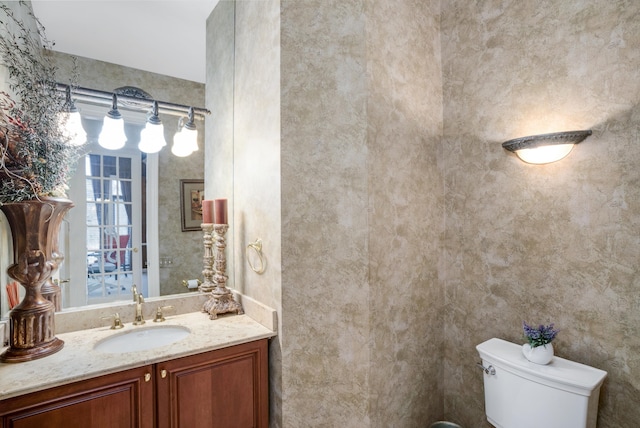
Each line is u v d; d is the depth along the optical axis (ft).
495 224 5.35
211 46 6.26
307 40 4.86
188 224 6.08
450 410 6.04
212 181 6.33
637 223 3.90
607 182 4.14
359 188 4.74
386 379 4.96
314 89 4.86
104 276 5.25
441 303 6.09
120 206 5.40
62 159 4.39
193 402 4.35
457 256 5.93
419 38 5.76
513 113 5.12
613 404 4.08
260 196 5.31
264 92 5.16
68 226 4.93
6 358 3.83
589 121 4.30
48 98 4.40
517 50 5.08
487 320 5.45
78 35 5.02
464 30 5.83
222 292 5.72
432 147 5.96
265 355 4.92
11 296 4.30
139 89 5.61
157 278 5.75
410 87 5.52
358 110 4.77
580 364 4.25
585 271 4.33
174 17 5.89
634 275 3.92
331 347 4.81
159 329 5.26
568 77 4.50
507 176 5.19
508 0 5.19
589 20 4.30
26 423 3.37
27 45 4.42
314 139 4.84
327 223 4.83
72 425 3.60
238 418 4.71
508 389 4.42
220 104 6.37
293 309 4.76
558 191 4.59
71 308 4.96
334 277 4.81
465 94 5.81
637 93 3.91
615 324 4.07
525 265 4.96
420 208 5.66
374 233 4.80
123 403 3.90
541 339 4.31
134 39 5.56
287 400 4.73
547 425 4.03
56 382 3.46
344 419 4.79
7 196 3.83
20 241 3.98
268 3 5.06
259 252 5.32
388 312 5.01
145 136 5.66
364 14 4.81
